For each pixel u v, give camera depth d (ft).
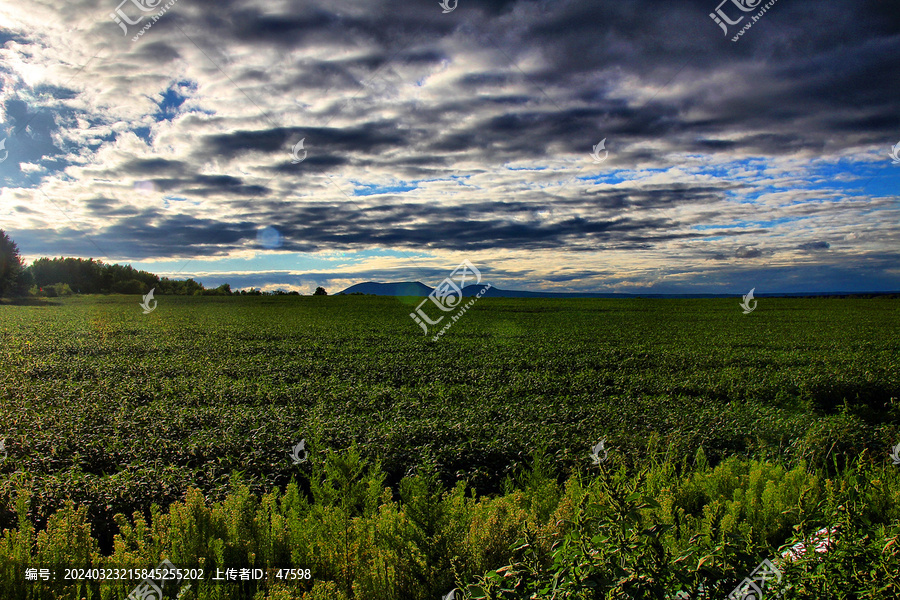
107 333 106.63
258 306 206.49
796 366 67.97
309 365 68.49
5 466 27.02
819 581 10.93
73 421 36.94
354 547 13.97
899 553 11.20
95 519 19.95
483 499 17.83
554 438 33.01
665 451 29.19
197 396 47.29
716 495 17.70
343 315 171.12
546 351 83.51
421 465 27.71
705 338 104.12
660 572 10.46
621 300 256.93
